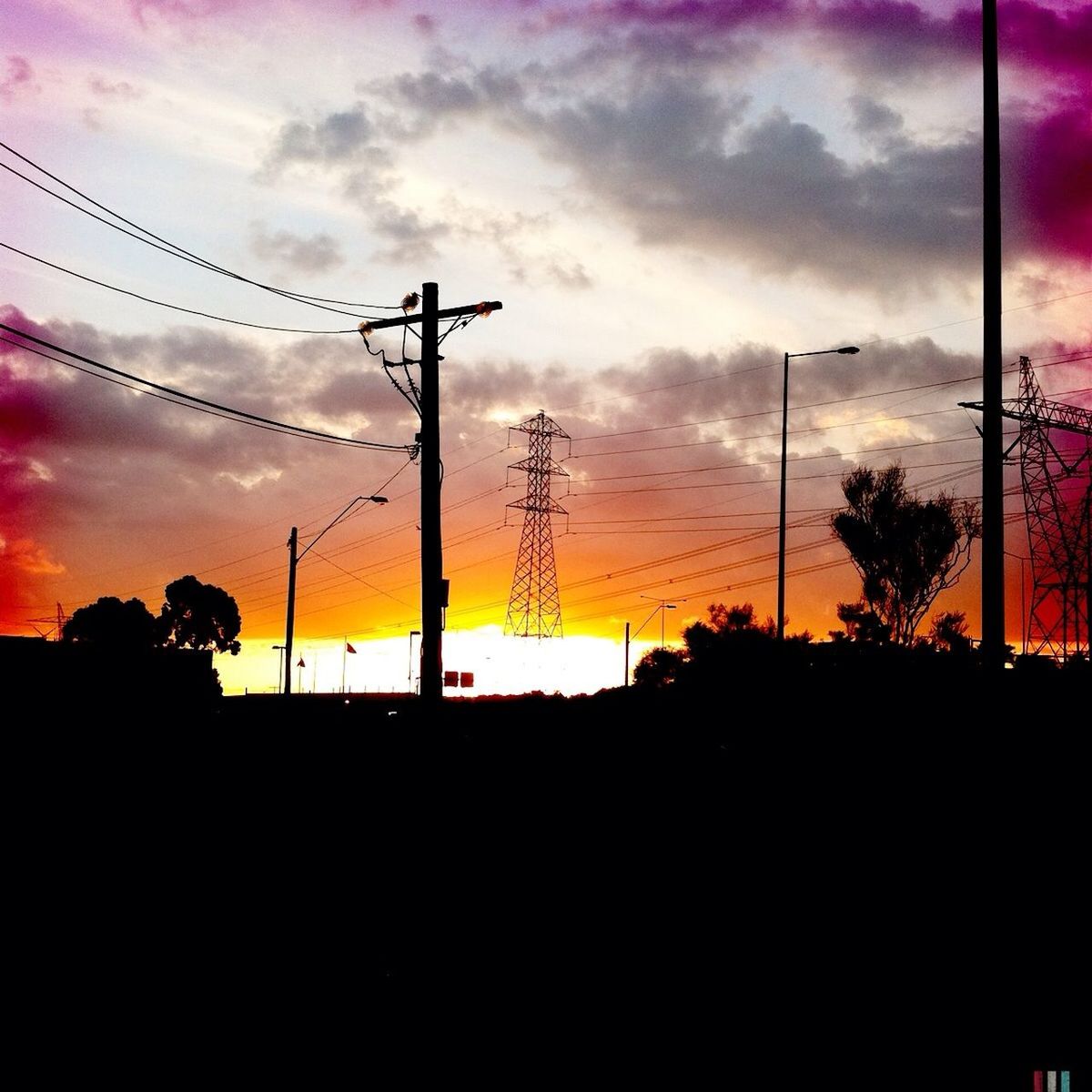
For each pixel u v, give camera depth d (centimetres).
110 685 4253
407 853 2070
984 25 1389
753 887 1509
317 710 5931
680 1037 1020
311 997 1134
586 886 1653
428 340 2433
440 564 2380
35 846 2217
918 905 1333
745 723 2683
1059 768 1582
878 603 5491
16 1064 901
